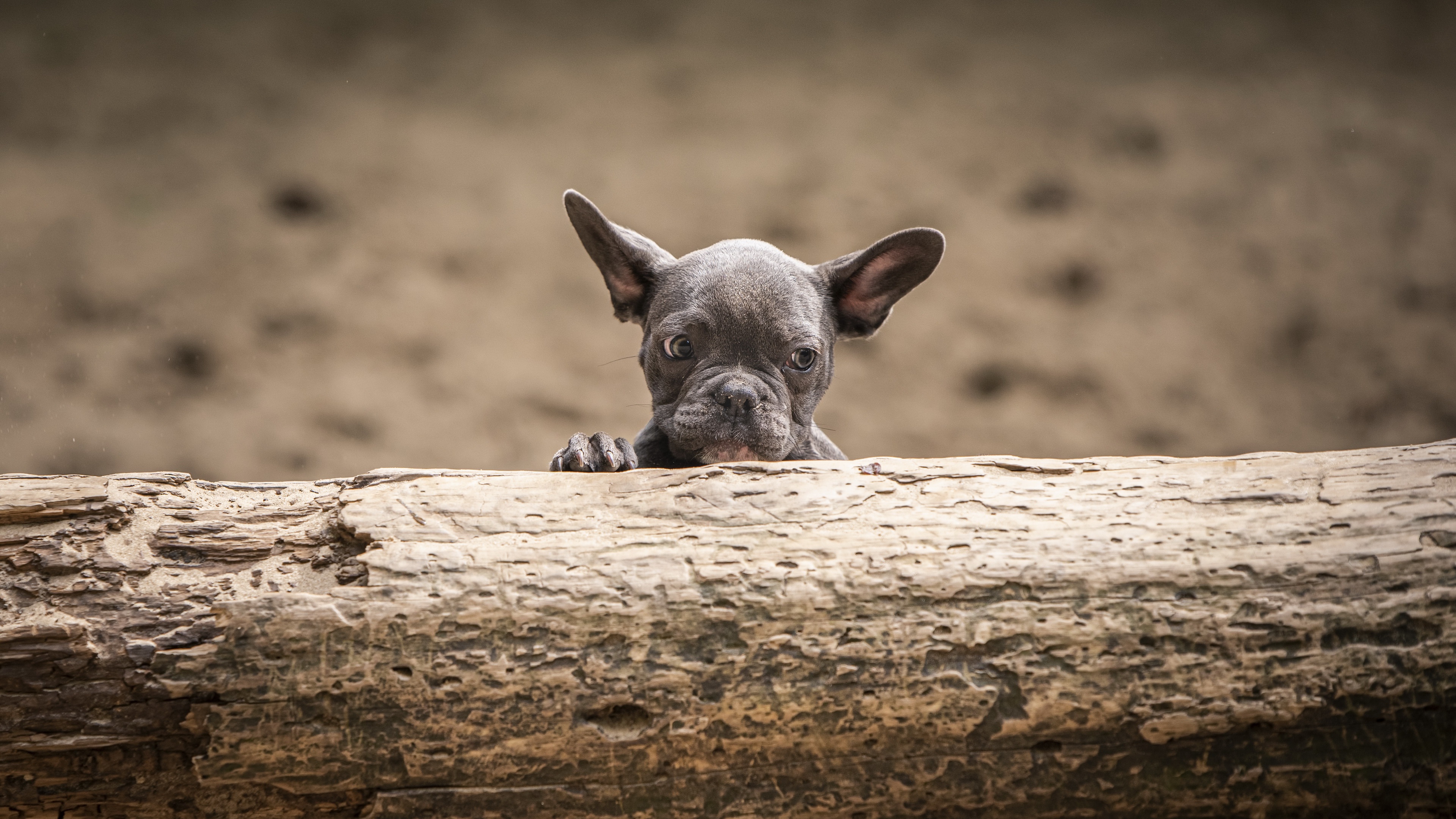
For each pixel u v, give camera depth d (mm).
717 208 29359
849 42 34406
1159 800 6605
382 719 6488
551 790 6590
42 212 27156
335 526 7102
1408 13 35531
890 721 6547
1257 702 6453
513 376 25438
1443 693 6477
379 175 29531
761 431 9055
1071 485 7250
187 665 6504
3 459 21797
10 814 6660
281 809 6727
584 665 6539
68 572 6805
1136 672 6500
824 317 10430
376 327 26000
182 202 28031
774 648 6566
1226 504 7035
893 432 24531
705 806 6641
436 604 6598
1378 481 7102
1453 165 31094
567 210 10523
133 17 32781
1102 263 28391
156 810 6719
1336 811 6613
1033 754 6594
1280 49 34344
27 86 30469
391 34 33531
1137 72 33531
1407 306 27828
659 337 9797
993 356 26250
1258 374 26297
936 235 10469
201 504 7309
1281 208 29875
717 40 34375
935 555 6777
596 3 35188
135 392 23734
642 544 6883
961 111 32219
